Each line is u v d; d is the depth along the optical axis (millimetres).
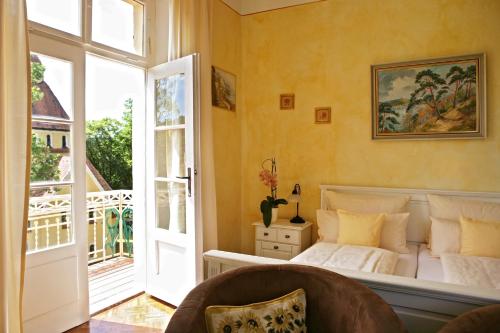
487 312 1065
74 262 2449
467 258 2277
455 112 3027
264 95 3838
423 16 3162
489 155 2967
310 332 1341
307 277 1412
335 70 3512
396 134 3242
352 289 1267
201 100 3051
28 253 2172
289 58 3713
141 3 3053
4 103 1766
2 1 1760
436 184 3141
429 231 2986
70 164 2422
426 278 2178
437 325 1356
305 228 3377
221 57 3537
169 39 3008
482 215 2730
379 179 3350
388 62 3293
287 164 3740
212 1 3268
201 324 1194
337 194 3336
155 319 2650
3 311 1727
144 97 3154
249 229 3922
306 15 3625
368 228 2762
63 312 2387
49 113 2297
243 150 3943
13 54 1860
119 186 7398
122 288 3293
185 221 2855
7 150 1839
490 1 2945
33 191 2217
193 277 2717
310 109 3631
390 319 1062
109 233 4504
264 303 1317
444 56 3092
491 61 2949
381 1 3312
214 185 3109
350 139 3461
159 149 3061
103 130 7215
